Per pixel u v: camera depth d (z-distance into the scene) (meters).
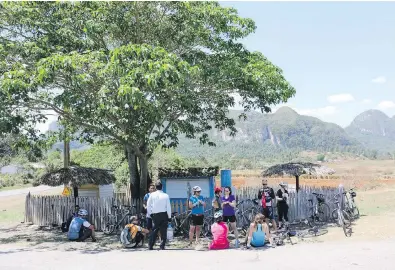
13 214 23.75
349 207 17.98
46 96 16.31
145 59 12.72
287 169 18.59
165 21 17.02
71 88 14.10
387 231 13.84
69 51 15.62
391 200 24.52
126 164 29.88
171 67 12.12
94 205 17.00
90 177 17.47
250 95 16.70
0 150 33.72
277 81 15.08
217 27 16.25
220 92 17.05
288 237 13.13
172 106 16.41
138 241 12.93
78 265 10.09
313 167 18.81
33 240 15.12
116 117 15.65
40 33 15.62
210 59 16.50
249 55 17.11
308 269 9.15
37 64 13.26
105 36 17.80
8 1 15.21
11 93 13.02
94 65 12.94
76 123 16.78
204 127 19.73
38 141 17.78
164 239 12.21
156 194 12.21
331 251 10.91
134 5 16.09
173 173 17.42
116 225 16.09
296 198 17.05
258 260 10.14
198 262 10.10
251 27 16.52
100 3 15.97
